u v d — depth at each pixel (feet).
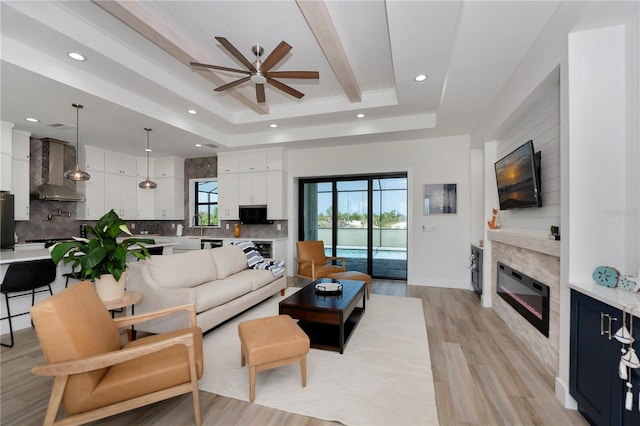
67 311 4.92
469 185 16.31
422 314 11.96
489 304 12.92
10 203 14.20
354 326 10.27
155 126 14.56
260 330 7.14
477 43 7.74
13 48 8.49
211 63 10.73
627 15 5.66
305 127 17.16
